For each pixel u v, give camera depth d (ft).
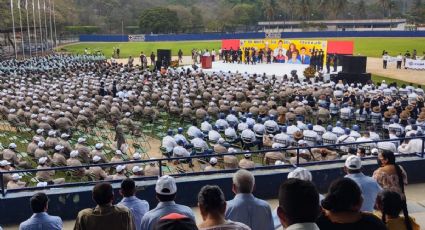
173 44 339.16
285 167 44.09
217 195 16.90
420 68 195.00
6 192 37.91
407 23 520.01
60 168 38.73
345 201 15.57
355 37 357.61
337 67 183.93
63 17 383.24
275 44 201.05
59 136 72.59
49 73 153.69
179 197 40.32
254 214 21.86
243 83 123.85
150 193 39.60
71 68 165.27
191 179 40.65
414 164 45.47
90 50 312.09
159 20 441.68
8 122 86.89
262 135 71.82
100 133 84.07
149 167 50.96
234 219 21.68
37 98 98.07
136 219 26.03
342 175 43.75
